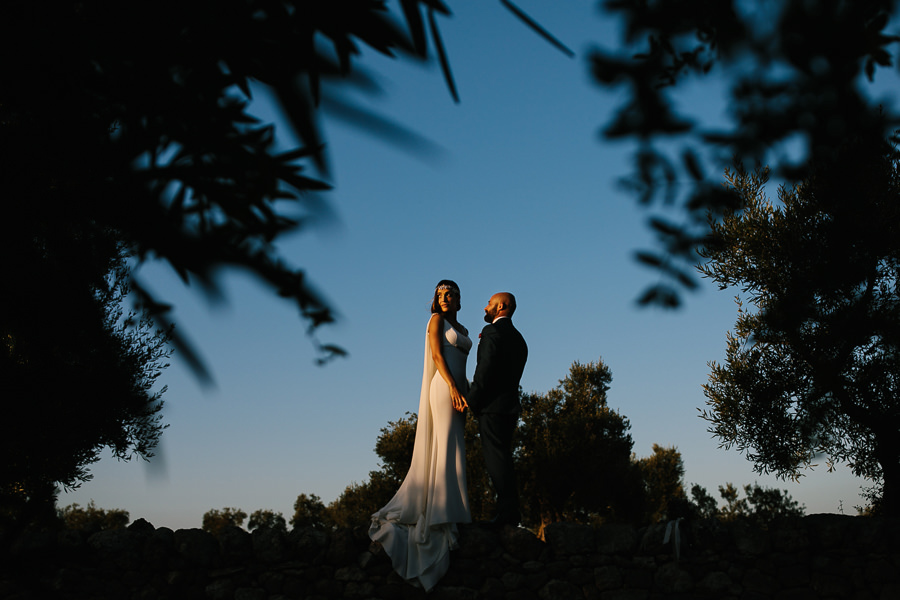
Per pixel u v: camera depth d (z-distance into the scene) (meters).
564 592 5.18
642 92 1.02
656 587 5.20
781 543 5.30
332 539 5.38
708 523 5.41
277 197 1.02
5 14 0.98
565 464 20.95
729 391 9.02
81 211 1.02
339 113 0.91
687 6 0.95
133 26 0.98
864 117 1.02
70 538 5.27
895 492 8.23
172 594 5.19
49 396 1.06
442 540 5.27
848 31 0.91
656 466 24.47
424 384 5.71
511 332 5.81
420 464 5.46
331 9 0.91
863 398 7.73
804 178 1.20
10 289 1.02
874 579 5.12
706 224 1.30
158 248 1.00
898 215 4.64
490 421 5.61
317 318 0.97
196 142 1.05
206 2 0.95
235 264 0.96
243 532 5.46
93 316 1.02
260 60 0.96
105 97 1.07
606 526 5.42
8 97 1.04
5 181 1.01
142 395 1.06
